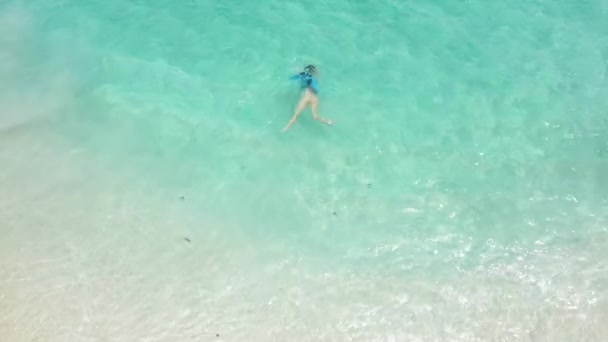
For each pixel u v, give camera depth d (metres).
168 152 13.43
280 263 11.53
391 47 15.56
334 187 12.85
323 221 12.25
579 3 16.78
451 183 12.94
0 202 12.33
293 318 10.65
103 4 16.95
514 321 10.53
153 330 10.44
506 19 16.33
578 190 12.73
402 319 10.59
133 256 11.56
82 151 13.38
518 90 14.60
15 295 10.82
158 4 16.95
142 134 13.73
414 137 13.74
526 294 10.91
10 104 14.16
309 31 15.98
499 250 11.68
